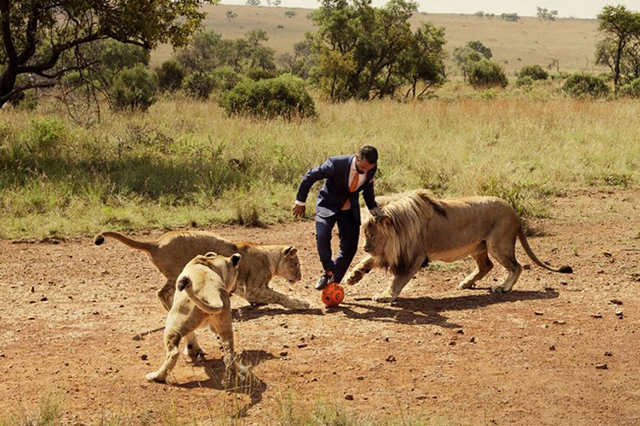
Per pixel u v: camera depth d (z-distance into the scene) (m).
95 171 14.73
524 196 13.46
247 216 12.69
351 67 47.31
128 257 10.47
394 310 8.23
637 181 16.50
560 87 58.59
